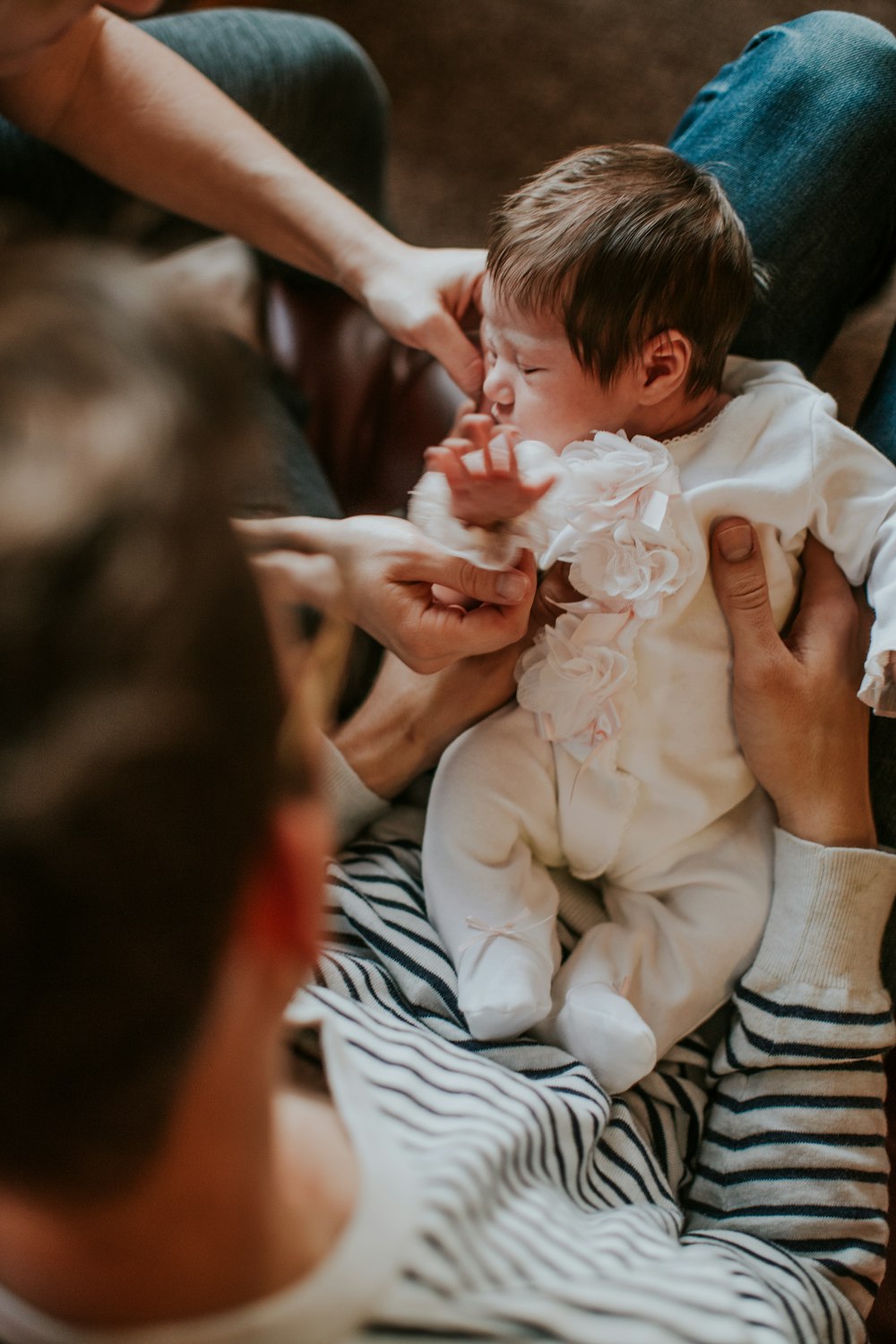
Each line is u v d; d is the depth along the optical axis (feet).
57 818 0.75
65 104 3.30
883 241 3.61
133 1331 1.14
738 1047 2.95
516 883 3.02
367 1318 1.23
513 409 3.22
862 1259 2.65
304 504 3.58
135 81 3.34
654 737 3.12
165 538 0.77
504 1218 1.59
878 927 2.97
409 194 5.68
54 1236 1.11
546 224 3.04
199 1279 1.15
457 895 2.99
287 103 3.89
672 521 3.01
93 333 0.82
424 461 4.06
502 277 3.10
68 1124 0.91
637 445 3.04
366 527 2.87
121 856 0.78
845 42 3.52
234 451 0.85
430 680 3.18
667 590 2.97
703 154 3.61
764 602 3.00
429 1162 1.60
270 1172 1.21
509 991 2.74
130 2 2.50
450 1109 1.85
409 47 5.93
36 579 0.74
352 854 3.27
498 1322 1.33
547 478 2.68
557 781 3.16
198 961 0.87
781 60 3.57
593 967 2.97
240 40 3.79
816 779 3.01
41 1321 1.15
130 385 0.80
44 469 0.76
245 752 0.84
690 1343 1.43
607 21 5.90
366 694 3.56
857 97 3.45
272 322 4.29
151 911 0.82
